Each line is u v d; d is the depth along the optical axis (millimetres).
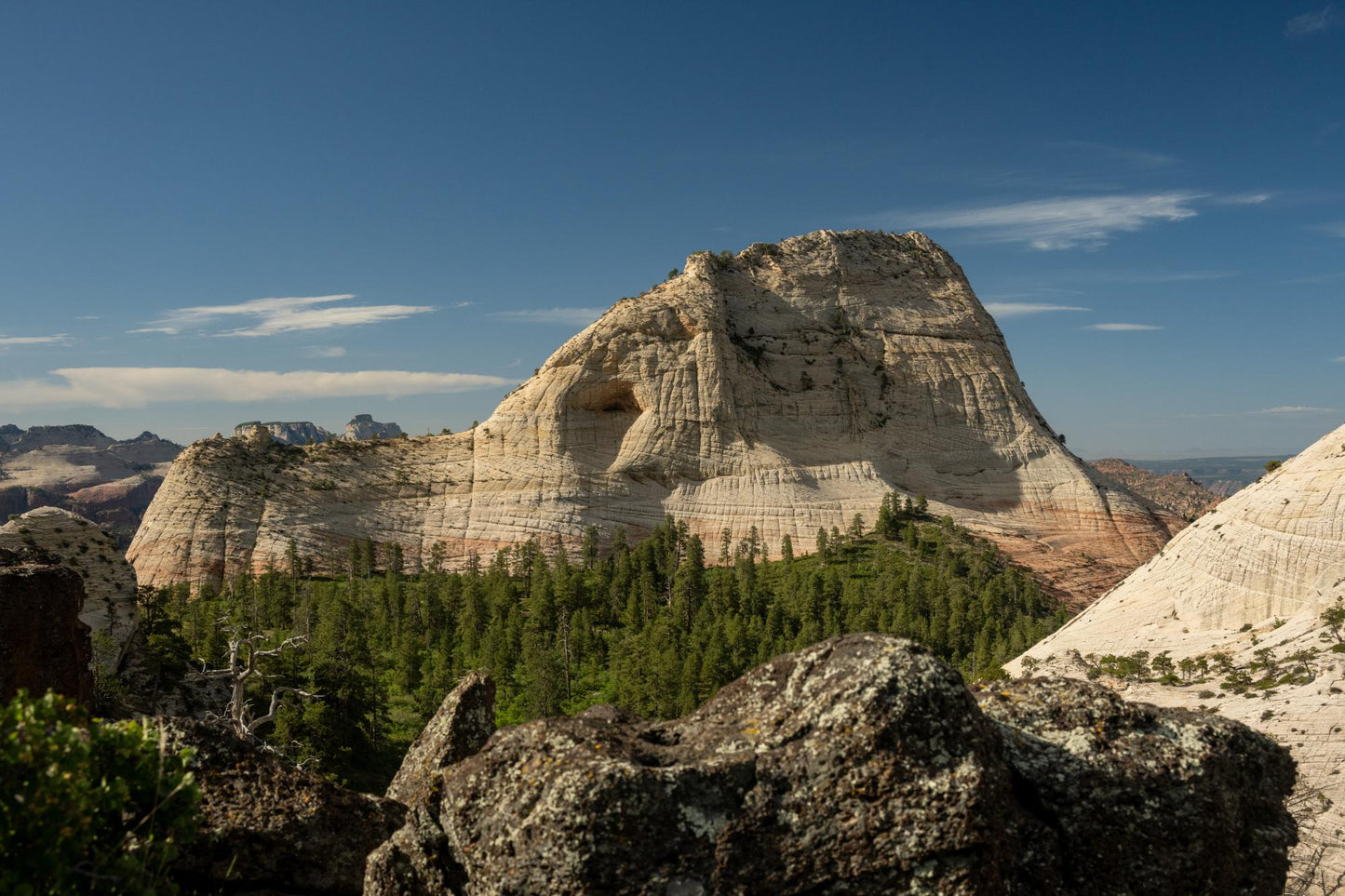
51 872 8977
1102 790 10109
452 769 10695
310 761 48031
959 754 9297
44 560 47250
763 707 10414
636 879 8914
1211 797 10234
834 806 9133
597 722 10680
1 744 9039
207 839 11828
